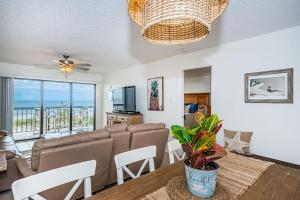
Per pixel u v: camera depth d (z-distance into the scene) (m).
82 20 2.38
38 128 6.00
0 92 4.97
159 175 1.20
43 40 3.15
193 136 0.90
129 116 4.86
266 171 1.25
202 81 6.68
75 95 6.71
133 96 5.22
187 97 6.87
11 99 5.15
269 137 2.81
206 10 0.89
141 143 2.56
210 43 3.31
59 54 4.09
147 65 5.05
